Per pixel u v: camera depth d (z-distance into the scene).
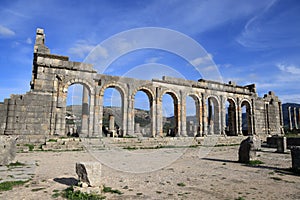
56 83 27.23
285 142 23.22
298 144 28.09
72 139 23.94
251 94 46.03
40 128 24.39
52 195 8.03
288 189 9.11
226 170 13.27
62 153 20.62
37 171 12.23
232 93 43.44
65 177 10.83
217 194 8.38
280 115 50.41
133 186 9.43
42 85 26.66
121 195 8.12
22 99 24.06
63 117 26.94
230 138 37.12
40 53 27.06
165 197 7.96
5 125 23.11
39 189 8.77
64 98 27.39
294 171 12.78
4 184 9.27
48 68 27.25
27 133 23.75
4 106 23.34
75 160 16.44
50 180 10.24
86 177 8.45
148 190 8.84
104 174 11.86
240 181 10.49
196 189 9.05
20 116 23.73
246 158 16.20
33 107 24.44
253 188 9.24
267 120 47.62
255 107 46.06
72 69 28.41
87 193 7.98
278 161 16.97
